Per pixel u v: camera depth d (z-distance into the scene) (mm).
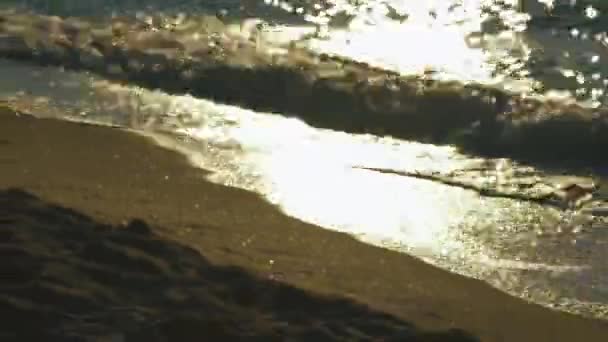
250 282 9289
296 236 12453
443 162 19094
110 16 29969
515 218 15461
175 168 15570
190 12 31828
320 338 8594
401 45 31078
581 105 23953
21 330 7703
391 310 9727
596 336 10641
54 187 12234
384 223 14438
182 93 22609
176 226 11273
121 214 11023
